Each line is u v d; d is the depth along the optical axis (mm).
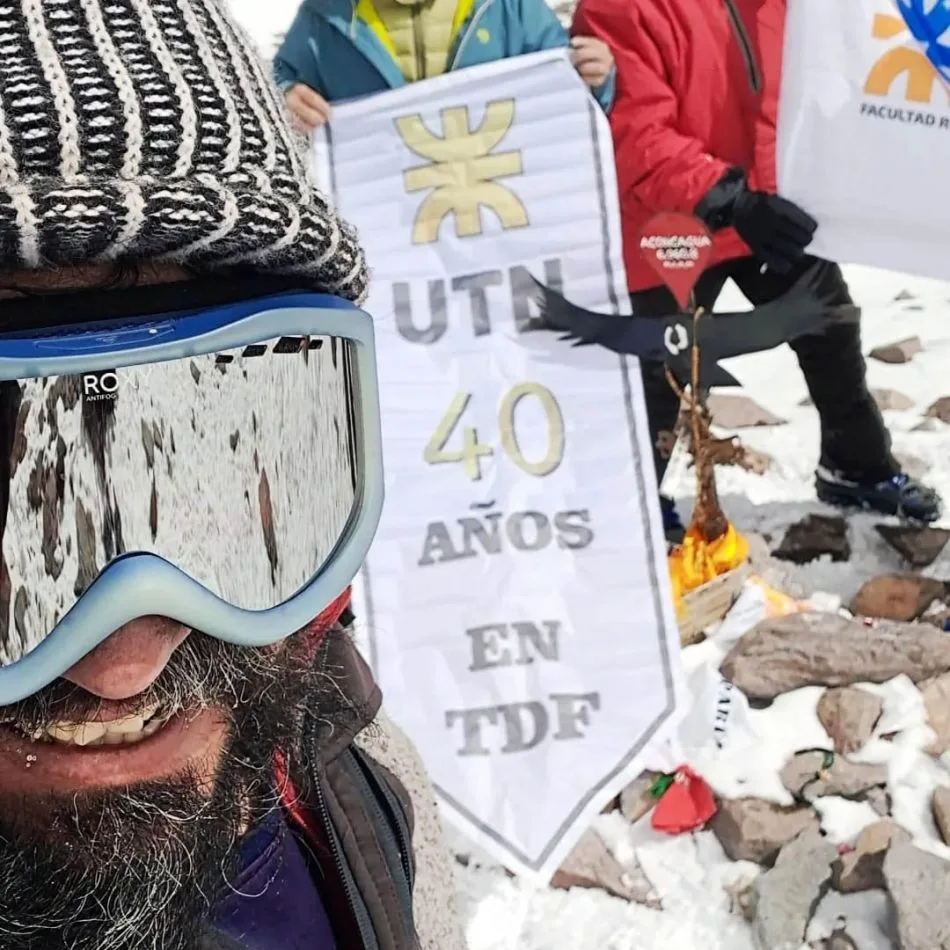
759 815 1949
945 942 1657
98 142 578
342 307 764
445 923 1036
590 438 1869
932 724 2080
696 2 2195
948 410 3221
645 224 2150
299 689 833
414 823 992
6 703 690
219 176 622
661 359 2234
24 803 706
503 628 1863
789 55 1954
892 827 1859
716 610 2316
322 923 890
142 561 716
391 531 1869
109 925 700
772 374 3510
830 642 2207
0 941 711
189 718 751
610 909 1880
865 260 2070
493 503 1874
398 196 1841
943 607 2432
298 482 798
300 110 1812
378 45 2172
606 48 2232
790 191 2059
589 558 1869
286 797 865
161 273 672
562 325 1853
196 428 737
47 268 623
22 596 703
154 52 601
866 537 2711
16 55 569
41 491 699
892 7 1850
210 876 749
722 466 3008
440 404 1871
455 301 1861
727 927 1837
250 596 774
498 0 2164
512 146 1819
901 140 1924
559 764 1849
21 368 646
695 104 2240
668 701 1845
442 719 1862
